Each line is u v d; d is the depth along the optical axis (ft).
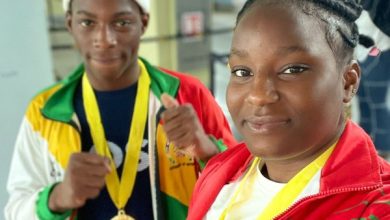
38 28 6.38
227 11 23.84
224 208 2.57
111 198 3.71
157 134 3.81
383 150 8.18
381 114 7.83
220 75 13.57
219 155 3.04
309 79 1.97
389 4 2.84
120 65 3.64
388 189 1.98
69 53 11.89
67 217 3.65
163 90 3.92
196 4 11.32
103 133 3.78
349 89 2.20
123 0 3.50
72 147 3.74
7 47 6.05
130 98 3.87
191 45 11.41
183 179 3.81
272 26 2.00
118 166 3.78
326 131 2.10
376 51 2.99
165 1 10.70
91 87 3.87
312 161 2.23
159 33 10.77
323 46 2.00
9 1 5.97
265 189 2.41
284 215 2.18
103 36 3.49
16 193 3.77
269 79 2.01
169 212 3.77
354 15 2.19
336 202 2.08
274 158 2.15
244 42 2.06
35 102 3.92
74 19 3.64
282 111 1.99
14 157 3.92
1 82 6.07
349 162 2.14
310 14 2.02
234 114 2.20
